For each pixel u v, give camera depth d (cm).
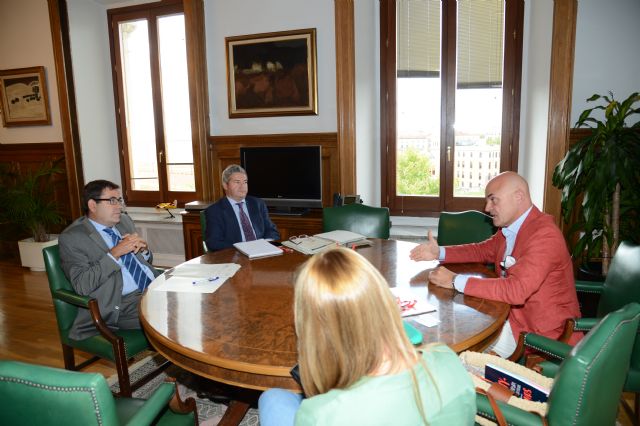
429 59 383
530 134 351
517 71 364
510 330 185
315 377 71
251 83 414
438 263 205
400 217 411
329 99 396
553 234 168
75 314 210
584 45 337
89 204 215
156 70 454
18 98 488
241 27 412
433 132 392
